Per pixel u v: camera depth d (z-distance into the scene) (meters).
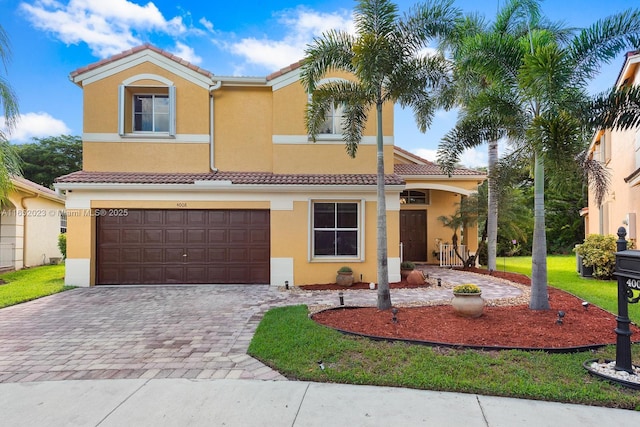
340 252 11.47
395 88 7.68
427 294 9.48
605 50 6.86
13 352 5.48
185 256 11.41
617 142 13.41
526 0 11.07
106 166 11.69
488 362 4.71
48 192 16.81
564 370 4.47
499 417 3.56
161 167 11.84
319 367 4.69
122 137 11.73
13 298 9.07
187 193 11.24
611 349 5.17
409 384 4.21
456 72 7.96
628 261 4.33
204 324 6.95
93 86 11.68
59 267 16.31
